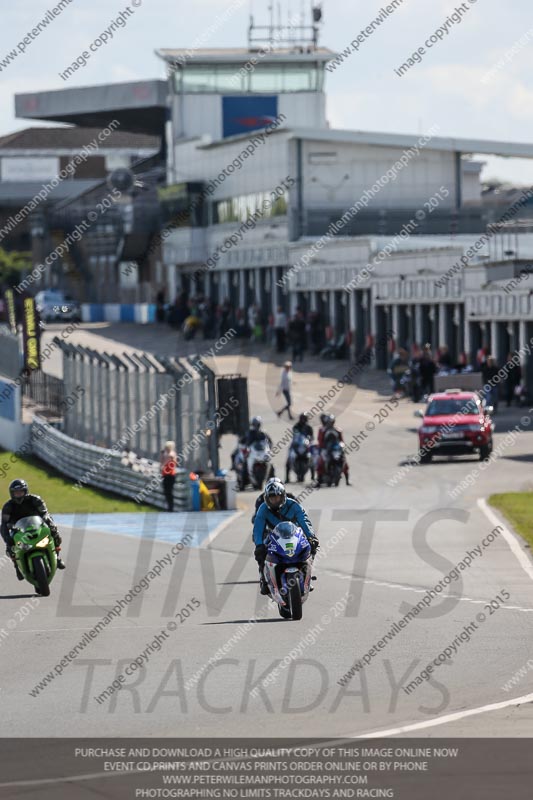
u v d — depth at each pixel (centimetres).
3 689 5012
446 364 19288
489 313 19200
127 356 14362
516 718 4344
